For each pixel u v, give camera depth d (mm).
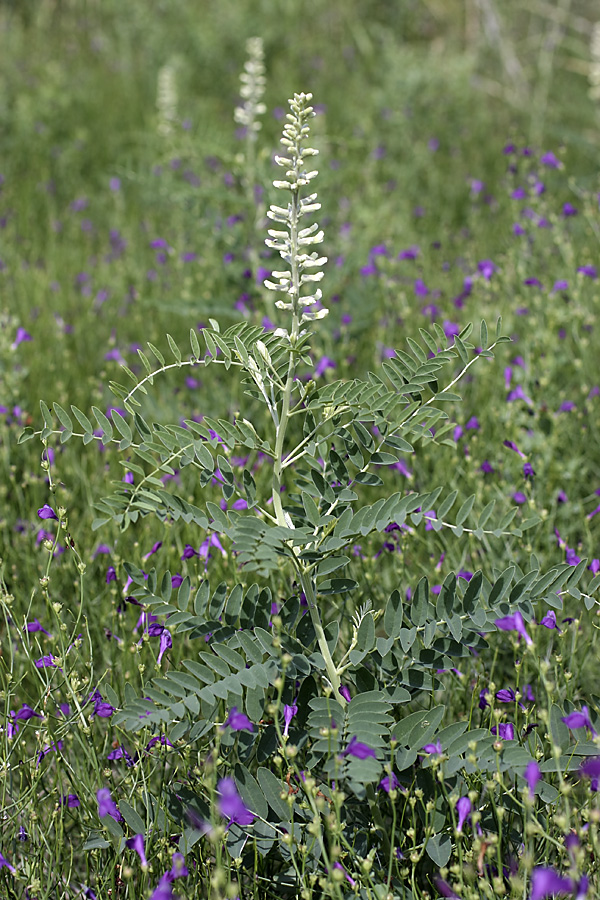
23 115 8117
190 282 4852
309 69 10617
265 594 1972
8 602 2258
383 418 2025
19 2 12156
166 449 2012
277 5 11820
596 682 2723
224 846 1933
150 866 1927
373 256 5031
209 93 9938
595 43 7859
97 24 11914
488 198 6820
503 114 9547
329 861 1850
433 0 12414
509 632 2582
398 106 8664
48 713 2191
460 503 3299
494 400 3830
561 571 1954
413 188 7371
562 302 4371
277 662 1898
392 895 1719
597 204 4906
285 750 1774
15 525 3248
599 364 4219
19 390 3818
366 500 3430
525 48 11195
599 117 8922
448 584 1943
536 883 1330
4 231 6375
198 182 6504
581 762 1879
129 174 5297
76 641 2238
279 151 6180
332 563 1938
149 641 2512
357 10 12180
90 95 9336
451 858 1974
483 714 2275
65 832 2305
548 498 3295
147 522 3189
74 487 3562
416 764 2031
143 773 2113
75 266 5980
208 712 2014
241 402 4031
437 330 2107
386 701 1900
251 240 4449
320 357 3756
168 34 10852
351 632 2635
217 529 1936
